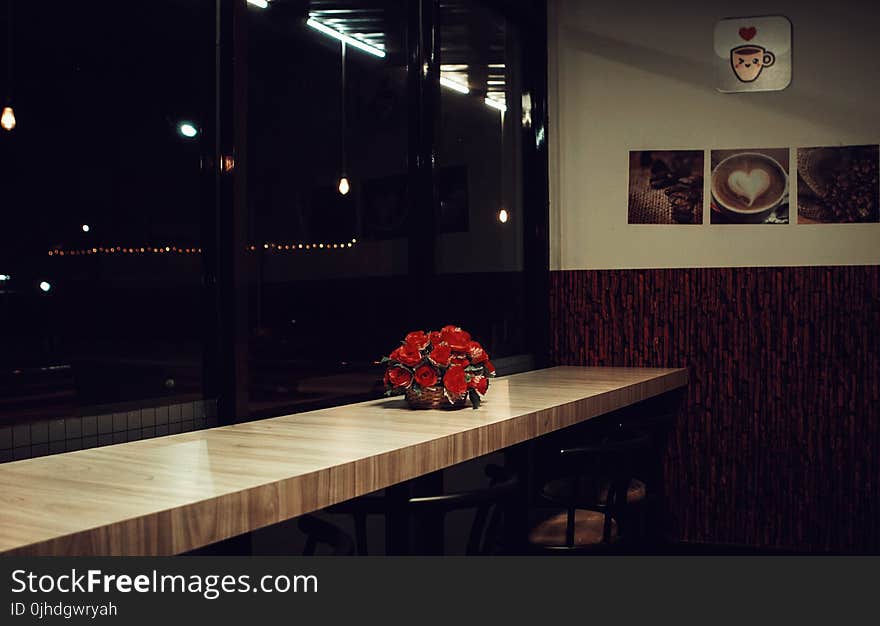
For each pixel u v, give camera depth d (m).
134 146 2.32
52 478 1.55
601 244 4.03
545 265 4.07
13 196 1.93
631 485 2.89
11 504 1.36
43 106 2.09
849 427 3.67
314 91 5.15
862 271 3.66
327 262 5.65
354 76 4.63
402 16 3.24
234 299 2.22
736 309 3.82
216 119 2.21
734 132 3.86
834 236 3.73
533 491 3.53
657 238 3.95
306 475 1.59
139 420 2.00
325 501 1.64
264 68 5.06
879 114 3.68
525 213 4.08
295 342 7.85
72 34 2.18
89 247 2.24
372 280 4.59
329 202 5.52
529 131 4.07
